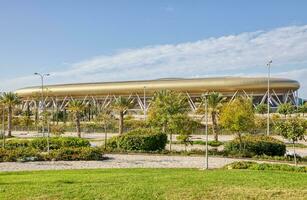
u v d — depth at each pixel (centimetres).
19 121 10900
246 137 4894
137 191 1853
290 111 10594
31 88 15862
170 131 5231
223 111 5284
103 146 5241
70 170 3136
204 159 4244
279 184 2022
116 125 9606
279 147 4553
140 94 14188
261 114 11412
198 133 8631
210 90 13175
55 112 12231
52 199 1720
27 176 2555
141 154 4753
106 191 1858
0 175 2703
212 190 1864
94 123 10219
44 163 3775
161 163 3881
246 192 1817
